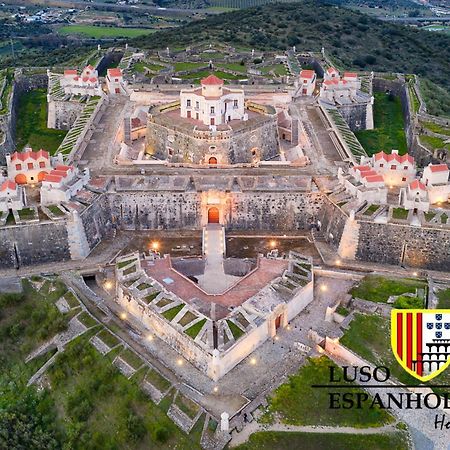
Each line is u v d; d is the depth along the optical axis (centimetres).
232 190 10088
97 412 6650
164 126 11619
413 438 6169
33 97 17175
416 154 12875
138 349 7200
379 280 8356
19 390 7169
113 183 10419
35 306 8094
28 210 9262
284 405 6406
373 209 9312
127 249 9562
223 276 8731
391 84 17462
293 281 8019
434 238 8875
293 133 12662
